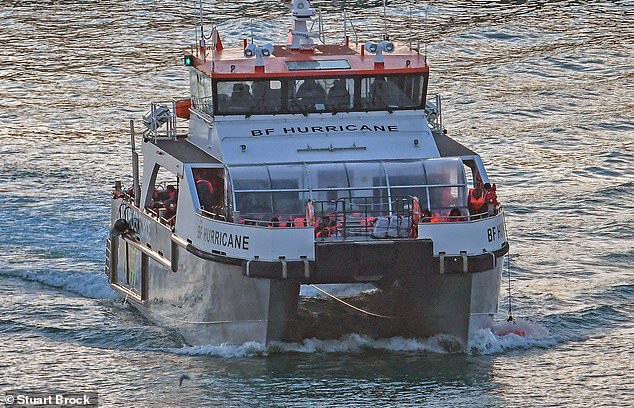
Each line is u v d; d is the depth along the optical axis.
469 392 131.25
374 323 140.62
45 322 150.75
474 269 133.38
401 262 131.88
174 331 145.12
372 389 131.25
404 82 145.62
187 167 139.75
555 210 192.50
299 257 132.12
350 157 142.75
